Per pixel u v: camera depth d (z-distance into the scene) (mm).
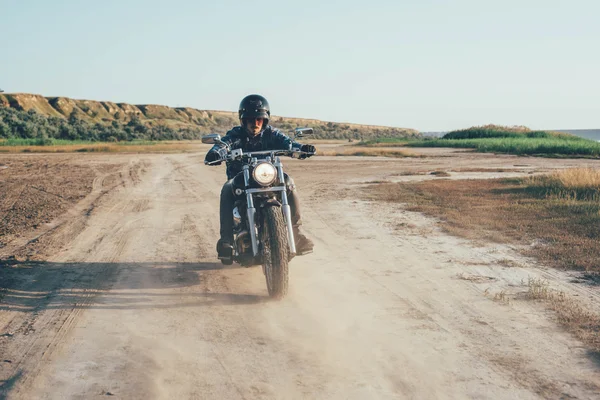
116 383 3301
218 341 3990
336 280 5672
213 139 5145
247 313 4633
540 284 5316
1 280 5688
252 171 4887
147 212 10656
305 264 6398
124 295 5199
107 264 6457
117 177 18953
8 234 8367
